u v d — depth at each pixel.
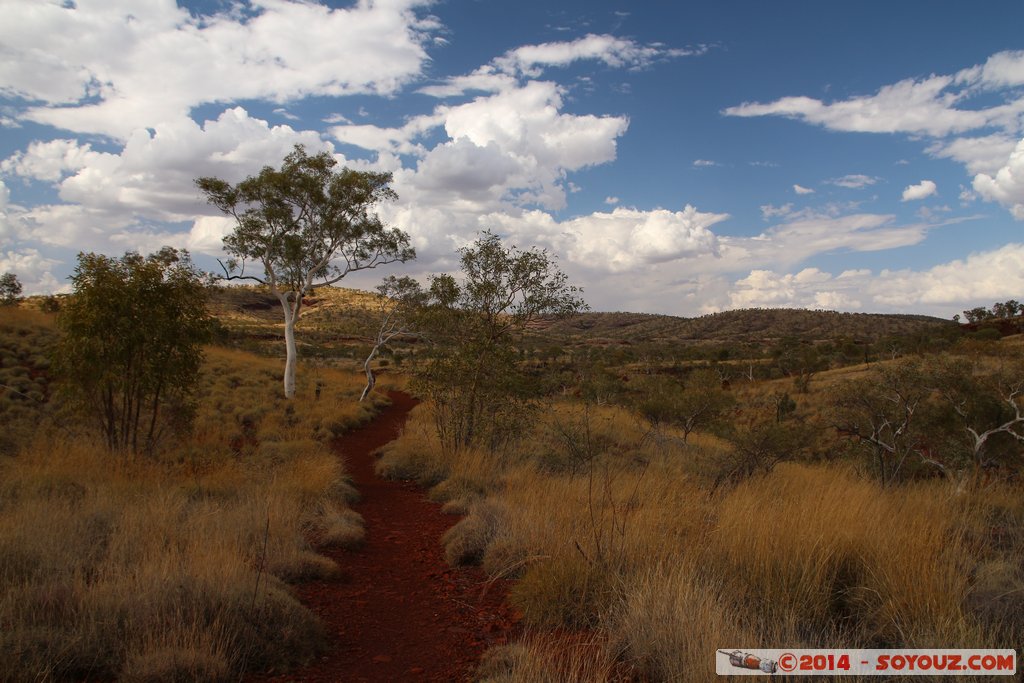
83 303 11.08
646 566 5.04
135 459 10.51
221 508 7.84
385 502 11.05
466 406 14.30
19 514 6.29
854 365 66.69
